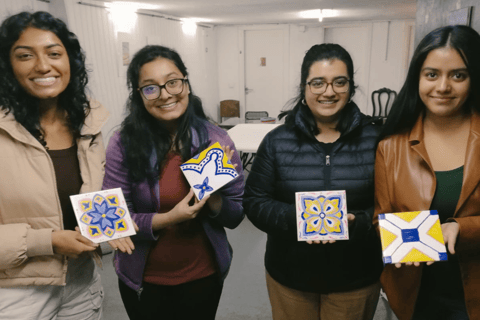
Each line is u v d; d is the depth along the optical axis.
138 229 1.11
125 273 1.21
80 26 4.65
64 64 1.06
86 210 1.05
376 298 1.30
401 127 1.14
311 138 1.22
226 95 8.61
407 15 6.54
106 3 5.03
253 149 3.46
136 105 1.15
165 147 1.16
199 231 1.24
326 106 1.16
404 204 1.09
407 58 7.34
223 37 8.17
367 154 1.21
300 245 1.24
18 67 0.99
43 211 1.05
